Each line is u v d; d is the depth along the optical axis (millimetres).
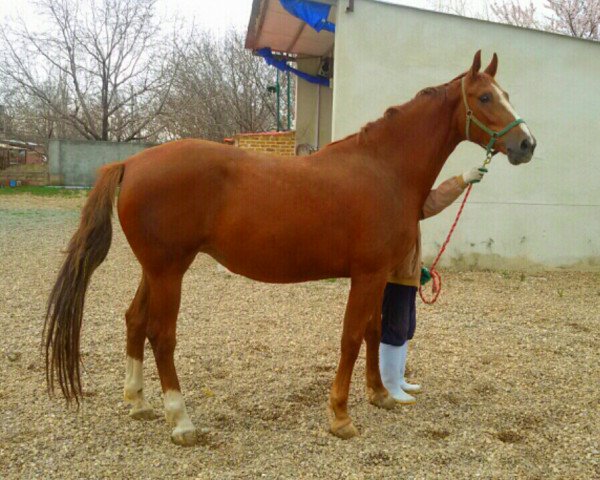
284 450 2910
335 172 2988
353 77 7438
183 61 25516
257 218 2902
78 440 2957
